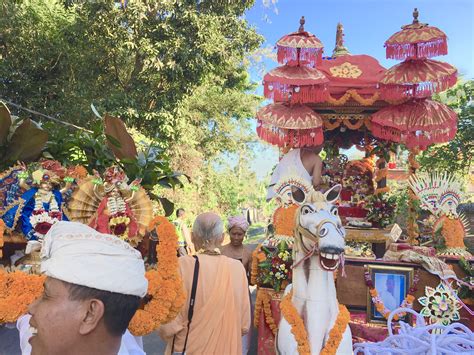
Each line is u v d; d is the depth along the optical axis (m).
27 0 12.16
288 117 4.15
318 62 4.22
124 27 11.80
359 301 3.53
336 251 2.54
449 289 3.40
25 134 2.79
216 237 2.71
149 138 12.48
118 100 11.68
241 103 17.11
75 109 11.73
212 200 15.05
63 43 12.04
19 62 12.02
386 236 4.30
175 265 2.49
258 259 3.69
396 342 2.12
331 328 2.72
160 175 3.30
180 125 12.96
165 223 2.56
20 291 2.12
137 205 2.70
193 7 11.84
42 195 2.53
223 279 2.52
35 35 11.92
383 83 4.00
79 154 3.37
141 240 2.75
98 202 2.62
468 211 9.38
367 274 3.49
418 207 4.20
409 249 3.72
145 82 12.52
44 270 1.11
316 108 4.53
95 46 12.14
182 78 12.10
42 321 1.06
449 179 3.92
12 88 11.88
